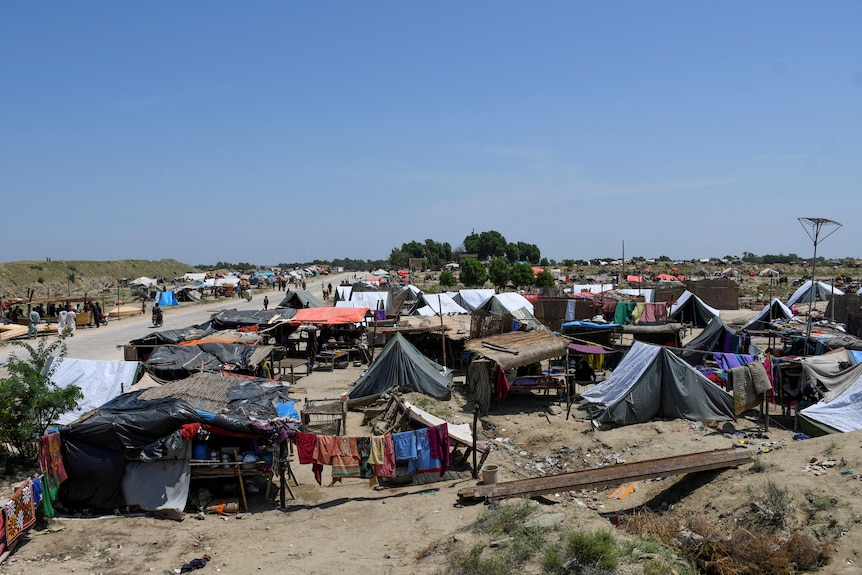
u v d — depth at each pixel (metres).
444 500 15.05
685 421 21.61
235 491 15.30
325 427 19.09
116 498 14.31
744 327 39.62
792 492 13.32
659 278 85.62
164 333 30.11
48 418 16.42
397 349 25.34
